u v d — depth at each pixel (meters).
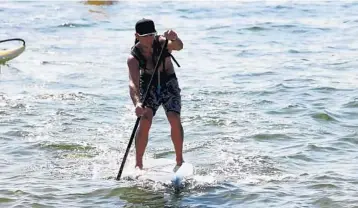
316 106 27.56
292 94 30.06
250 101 28.61
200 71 36.28
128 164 20.52
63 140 22.83
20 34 51.69
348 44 46.06
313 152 21.45
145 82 19.44
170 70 19.50
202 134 23.58
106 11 65.81
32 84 32.81
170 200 17.62
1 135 23.39
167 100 19.50
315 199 17.44
